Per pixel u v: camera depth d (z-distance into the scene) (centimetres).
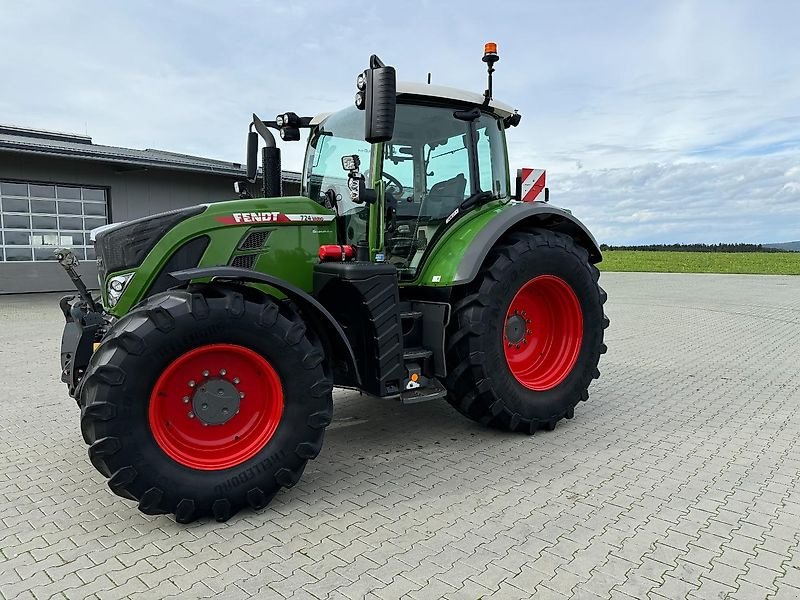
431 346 411
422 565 264
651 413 496
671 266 2938
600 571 258
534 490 343
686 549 276
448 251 418
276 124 482
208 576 258
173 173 1648
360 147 409
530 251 426
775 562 264
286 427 322
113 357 289
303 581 253
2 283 1427
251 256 367
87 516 319
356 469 379
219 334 306
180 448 311
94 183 1518
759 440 426
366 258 394
